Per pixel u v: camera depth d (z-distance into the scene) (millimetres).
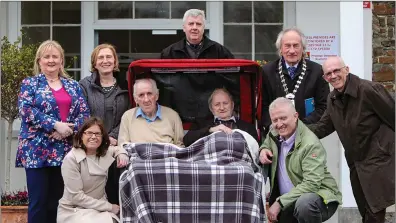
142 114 5945
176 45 6832
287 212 5703
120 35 8812
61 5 8719
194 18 6645
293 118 5629
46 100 5941
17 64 7562
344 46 8172
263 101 6332
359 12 8133
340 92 5789
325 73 5758
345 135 5797
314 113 6223
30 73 7559
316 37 8234
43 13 8695
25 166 5953
